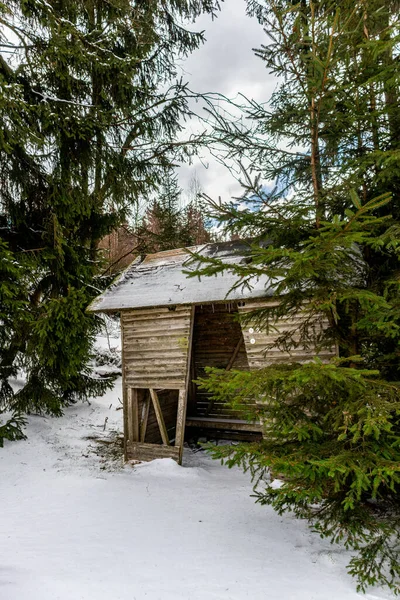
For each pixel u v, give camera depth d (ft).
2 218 25.49
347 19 10.50
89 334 27.50
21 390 25.64
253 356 18.38
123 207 30.37
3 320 24.54
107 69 26.66
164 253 26.00
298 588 9.55
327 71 11.07
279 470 9.66
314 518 13.52
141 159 32.14
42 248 24.76
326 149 13.48
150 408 25.22
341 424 10.57
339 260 10.96
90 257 30.25
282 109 14.16
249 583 9.76
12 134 20.31
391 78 11.06
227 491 17.33
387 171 11.29
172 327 21.57
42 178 25.00
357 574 9.80
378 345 12.75
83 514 14.80
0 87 18.90
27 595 8.50
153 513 14.88
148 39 30.14
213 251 23.15
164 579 9.90
